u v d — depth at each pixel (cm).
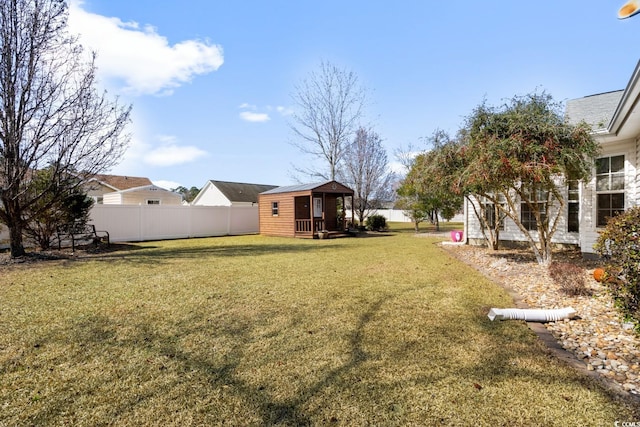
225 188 2403
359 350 289
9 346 303
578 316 369
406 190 1825
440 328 339
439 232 1853
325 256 893
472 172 636
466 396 218
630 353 277
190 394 225
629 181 688
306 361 270
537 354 278
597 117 805
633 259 276
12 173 827
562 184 788
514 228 1018
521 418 196
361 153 2067
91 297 471
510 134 611
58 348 299
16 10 801
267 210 1811
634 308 275
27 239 1067
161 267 720
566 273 473
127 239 1446
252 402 215
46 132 855
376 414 202
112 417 201
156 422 197
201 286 534
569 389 225
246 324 358
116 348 298
